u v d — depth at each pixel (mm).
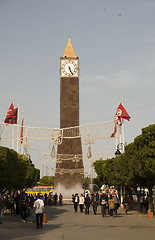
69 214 41969
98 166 73438
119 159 46688
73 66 129000
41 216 25469
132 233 21375
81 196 46375
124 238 18859
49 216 38875
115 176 51562
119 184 52594
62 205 72688
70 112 124938
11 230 23672
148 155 34094
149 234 20828
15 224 28594
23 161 54219
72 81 127938
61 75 128125
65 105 125625
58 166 121438
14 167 46062
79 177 121125
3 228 24938
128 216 38188
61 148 122125
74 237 19484
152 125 34156
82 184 120375
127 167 44250
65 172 120875
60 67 128750
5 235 20797
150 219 34000
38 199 25641
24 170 54188
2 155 42875
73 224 28172
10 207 48406
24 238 19328
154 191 56125
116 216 38062
